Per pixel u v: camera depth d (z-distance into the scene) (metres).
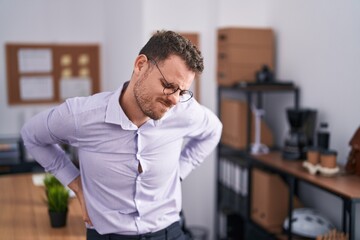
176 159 1.37
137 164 1.25
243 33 2.82
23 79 3.92
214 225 3.35
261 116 2.98
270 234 2.45
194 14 3.35
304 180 2.05
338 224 2.41
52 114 1.24
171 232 1.42
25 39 3.89
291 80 2.83
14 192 2.22
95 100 1.24
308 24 2.61
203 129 1.49
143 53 1.16
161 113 1.15
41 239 1.62
